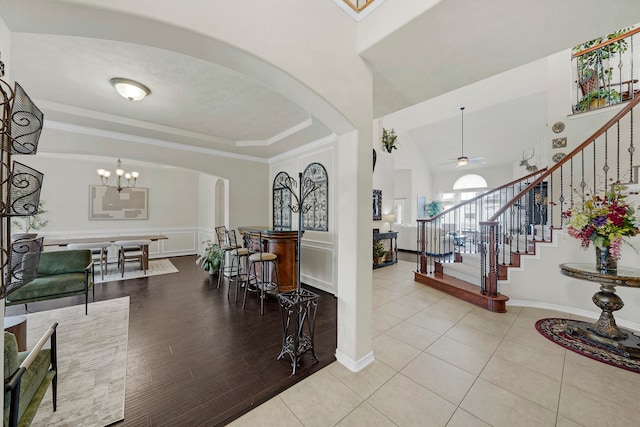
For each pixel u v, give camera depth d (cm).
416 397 175
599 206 243
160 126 373
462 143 868
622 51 360
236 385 187
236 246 416
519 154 845
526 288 345
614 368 204
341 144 221
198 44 141
